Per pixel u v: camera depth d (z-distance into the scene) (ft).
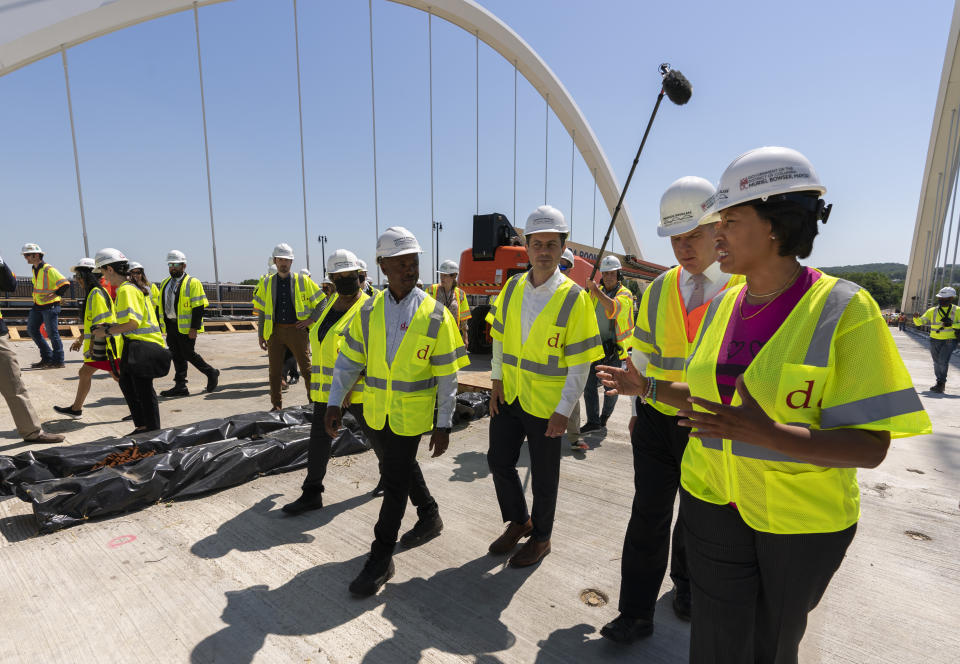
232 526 10.11
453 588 8.12
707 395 4.28
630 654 6.72
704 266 6.49
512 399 8.89
